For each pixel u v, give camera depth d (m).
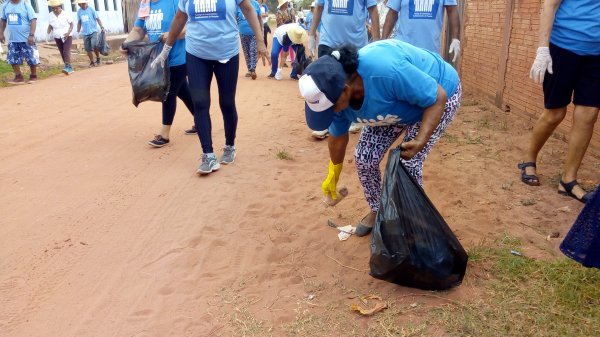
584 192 4.38
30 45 12.08
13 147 6.38
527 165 4.86
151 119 7.88
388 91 2.92
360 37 6.19
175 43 5.86
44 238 4.05
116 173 5.46
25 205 4.65
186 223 4.29
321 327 2.95
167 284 3.43
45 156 6.02
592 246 2.90
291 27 11.88
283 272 3.53
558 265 3.31
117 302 3.26
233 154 5.73
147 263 3.68
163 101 5.85
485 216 4.17
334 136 3.43
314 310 3.11
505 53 7.13
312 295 3.26
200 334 2.95
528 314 2.91
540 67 4.30
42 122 7.70
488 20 7.76
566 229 3.92
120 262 3.71
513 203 4.41
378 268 3.13
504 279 3.24
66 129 7.26
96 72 14.44
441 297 3.12
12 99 9.74
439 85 2.99
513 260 3.40
